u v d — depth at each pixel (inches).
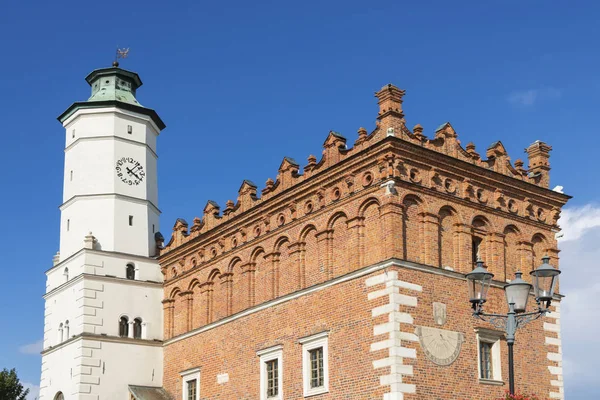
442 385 1478.8
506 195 1718.8
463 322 1553.9
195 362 2027.6
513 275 1688.0
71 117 2389.3
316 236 1683.1
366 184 1571.1
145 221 2324.1
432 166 1585.9
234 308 1923.0
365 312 1512.1
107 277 2182.6
